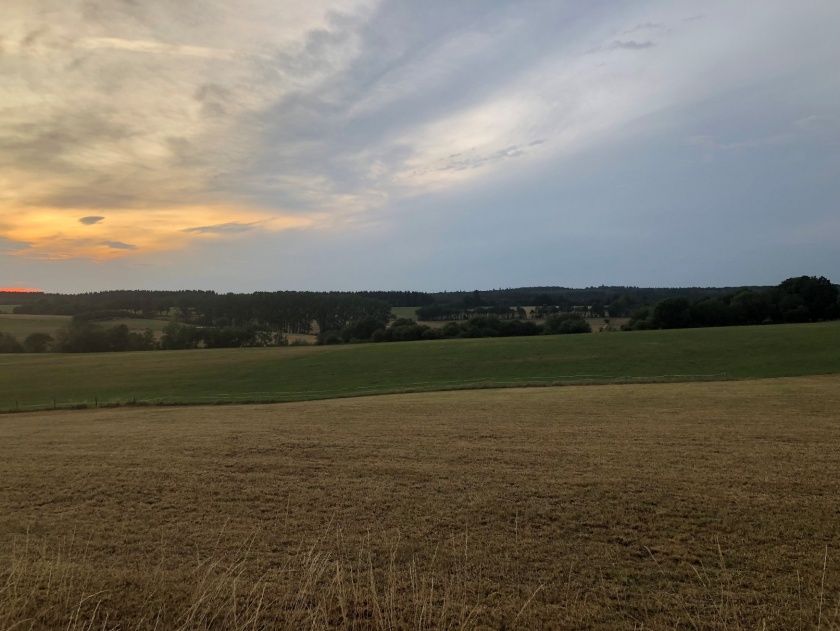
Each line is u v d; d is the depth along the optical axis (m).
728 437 14.29
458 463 11.85
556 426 16.52
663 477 10.39
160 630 5.06
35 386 38.69
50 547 7.38
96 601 5.61
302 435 15.67
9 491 10.21
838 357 36.84
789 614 5.45
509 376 36.34
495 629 5.16
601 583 6.14
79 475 11.30
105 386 38.03
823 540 7.30
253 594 5.78
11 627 4.86
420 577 6.29
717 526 7.84
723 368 35.41
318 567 6.57
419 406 22.61
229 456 12.97
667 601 5.73
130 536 7.75
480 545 7.27
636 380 32.00
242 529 7.98
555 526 7.94
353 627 5.11
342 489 9.98
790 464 11.30
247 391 34.50
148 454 13.37
